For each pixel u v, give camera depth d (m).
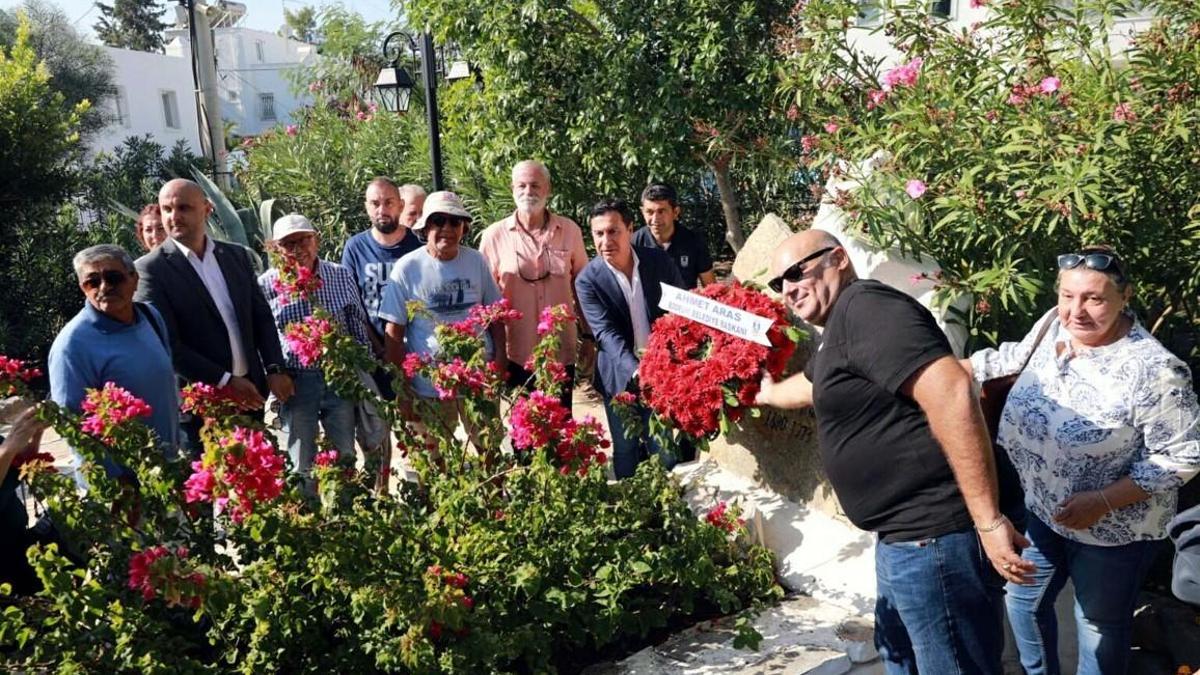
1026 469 3.10
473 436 3.75
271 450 2.70
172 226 4.42
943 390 2.46
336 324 3.76
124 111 26.61
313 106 16.02
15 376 3.18
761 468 4.32
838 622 3.55
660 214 5.39
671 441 4.07
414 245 5.77
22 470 2.92
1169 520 2.95
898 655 3.05
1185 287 4.21
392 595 2.71
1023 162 3.93
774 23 6.98
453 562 3.03
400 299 4.76
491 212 8.95
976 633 2.72
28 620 2.79
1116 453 2.87
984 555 2.66
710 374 3.71
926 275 4.02
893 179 4.25
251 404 4.49
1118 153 3.89
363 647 2.84
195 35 14.11
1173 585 2.42
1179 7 4.39
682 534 3.57
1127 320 2.92
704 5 6.97
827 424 2.79
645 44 7.27
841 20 5.60
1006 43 5.00
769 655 3.38
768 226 4.54
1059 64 4.60
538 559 3.25
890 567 2.77
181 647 2.81
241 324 4.57
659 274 4.85
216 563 3.16
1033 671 3.31
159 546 2.92
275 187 11.98
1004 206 4.01
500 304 4.12
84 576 2.71
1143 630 3.84
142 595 2.84
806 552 3.90
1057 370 2.98
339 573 2.83
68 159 10.97
